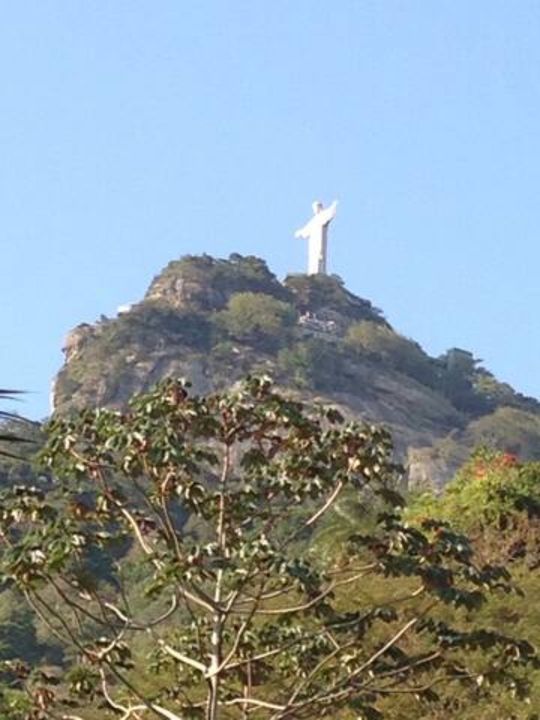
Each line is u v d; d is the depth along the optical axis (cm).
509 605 3366
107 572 3094
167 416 2358
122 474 2392
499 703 3042
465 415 14075
